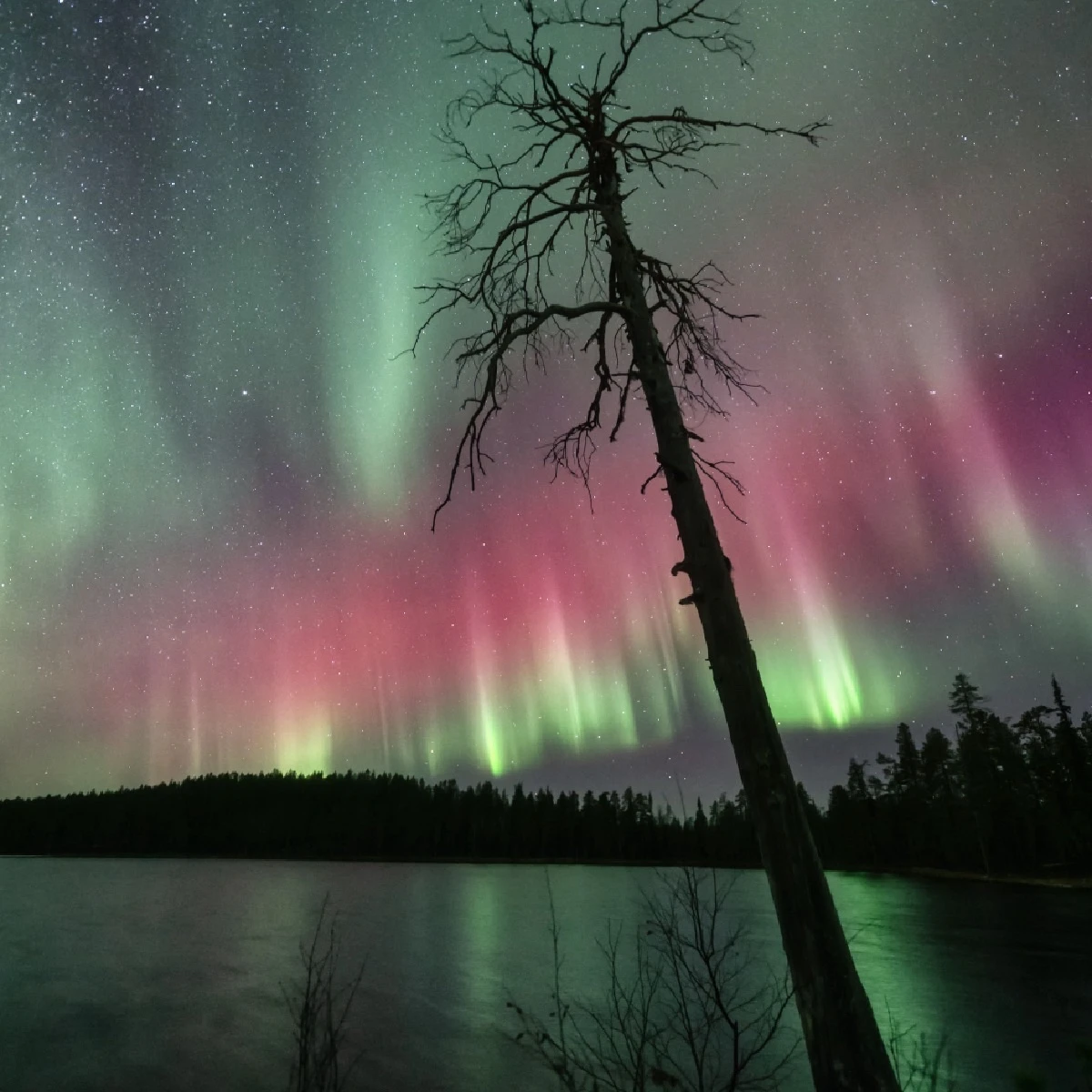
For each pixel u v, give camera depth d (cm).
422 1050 1705
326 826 12850
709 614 381
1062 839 7131
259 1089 1570
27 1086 1594
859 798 8931
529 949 3222
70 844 12962
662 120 478
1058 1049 1597
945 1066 1328
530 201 486
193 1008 2278
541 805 11938
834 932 318
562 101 475
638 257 468
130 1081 1627
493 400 448
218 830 13200
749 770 352
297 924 4284
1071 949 3141
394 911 4856
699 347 495
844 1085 294
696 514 396
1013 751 7988
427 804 13862
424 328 482
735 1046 362
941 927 3725
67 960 3156
